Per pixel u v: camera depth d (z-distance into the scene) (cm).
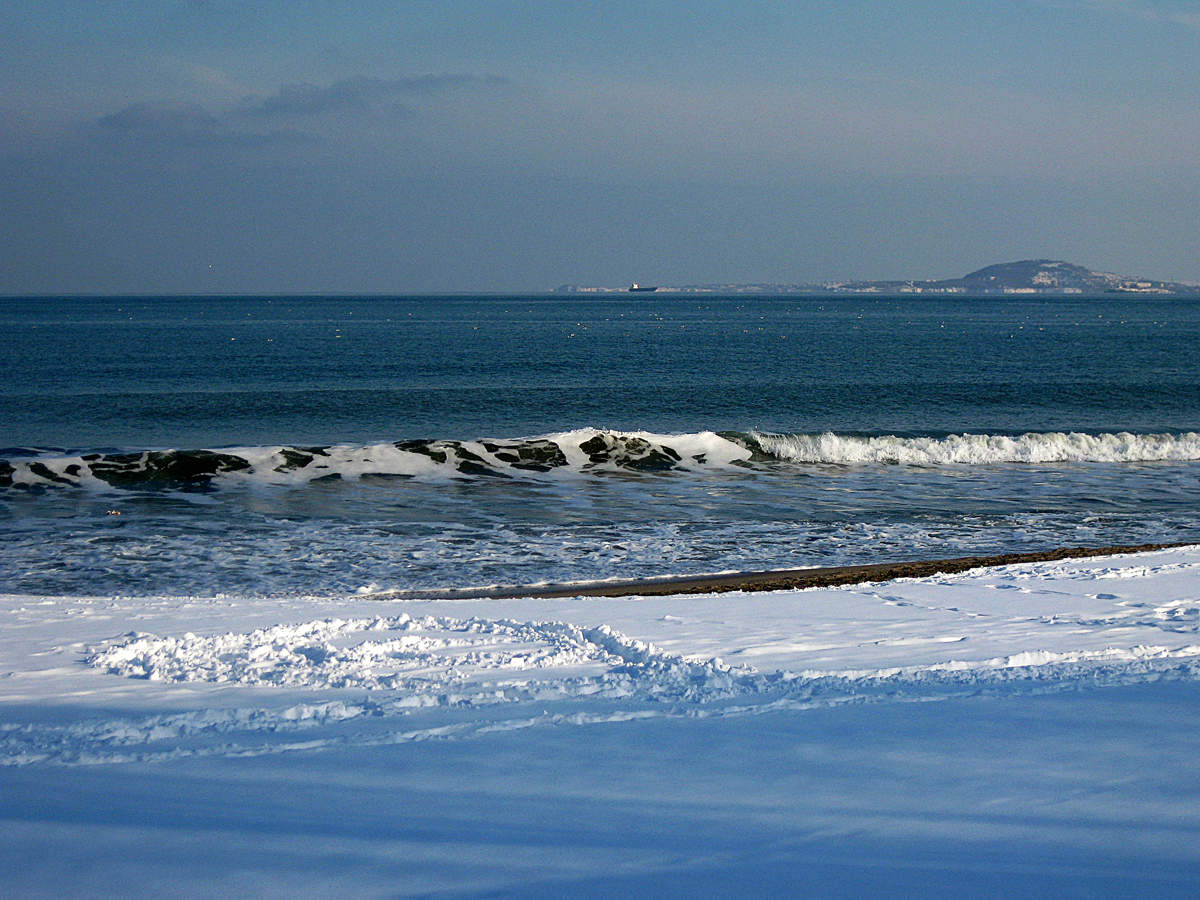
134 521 1658
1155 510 1816
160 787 393
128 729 477
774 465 2300
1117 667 605
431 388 4225
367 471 2130
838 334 9712
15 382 4394
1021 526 1669
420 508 1797
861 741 448
